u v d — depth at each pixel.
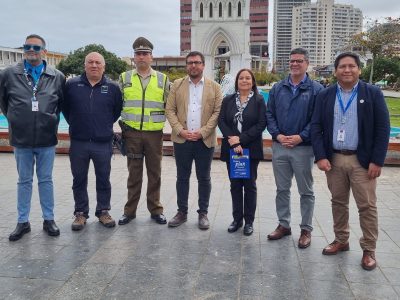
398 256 4.00
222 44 62.09
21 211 4.45
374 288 3.34
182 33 93.00
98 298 3.16
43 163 4.45
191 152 4.74
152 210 5.01
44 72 4.28
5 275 3.53
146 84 4.77
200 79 4.70
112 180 7.18
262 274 3.58
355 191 3.78
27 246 4.18
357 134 3.70
